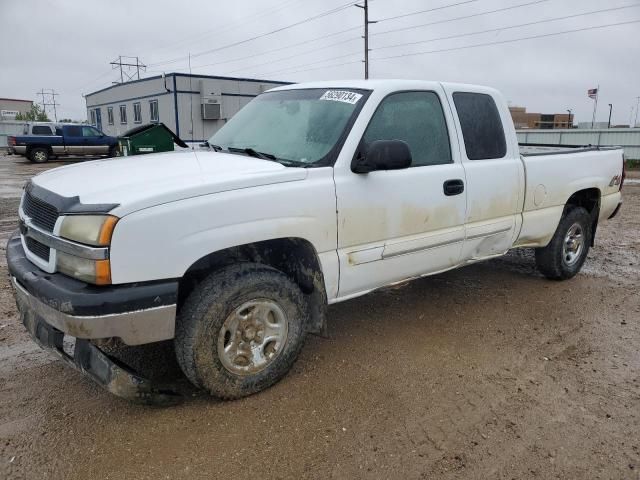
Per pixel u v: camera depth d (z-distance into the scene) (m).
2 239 7.71
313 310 3.56
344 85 3.96
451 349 4.01
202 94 27.20
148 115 29.83
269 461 2.71
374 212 3.60
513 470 2.68
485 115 4.47
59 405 3.18
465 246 4.30
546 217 5.06
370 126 3.64
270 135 3.91
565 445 2.88
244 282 3.07
